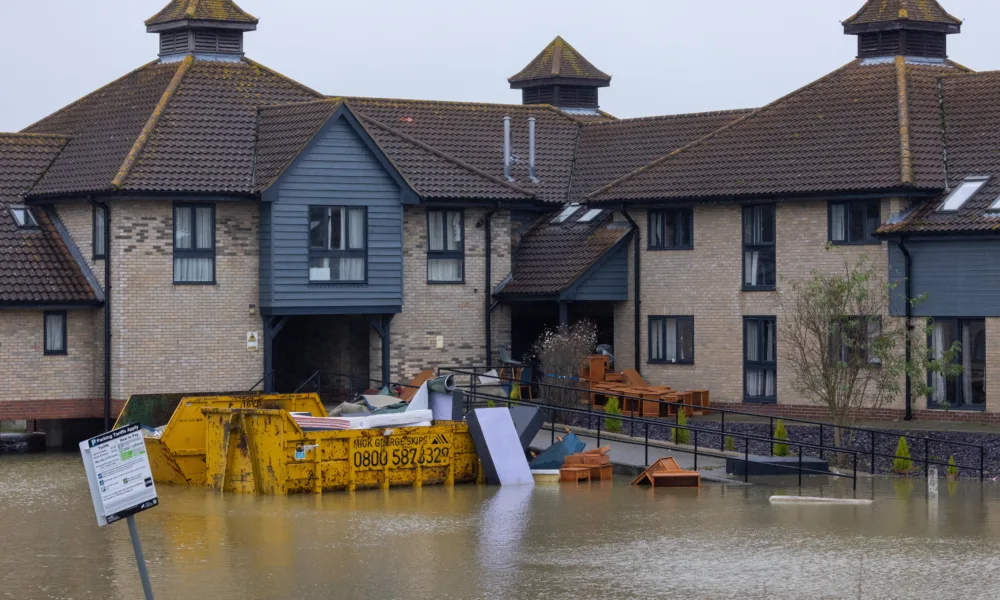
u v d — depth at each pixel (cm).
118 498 1599
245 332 3666
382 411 3297
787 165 3825
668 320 4000
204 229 3622
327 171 3684
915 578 2086
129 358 3534
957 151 3728
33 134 3834
